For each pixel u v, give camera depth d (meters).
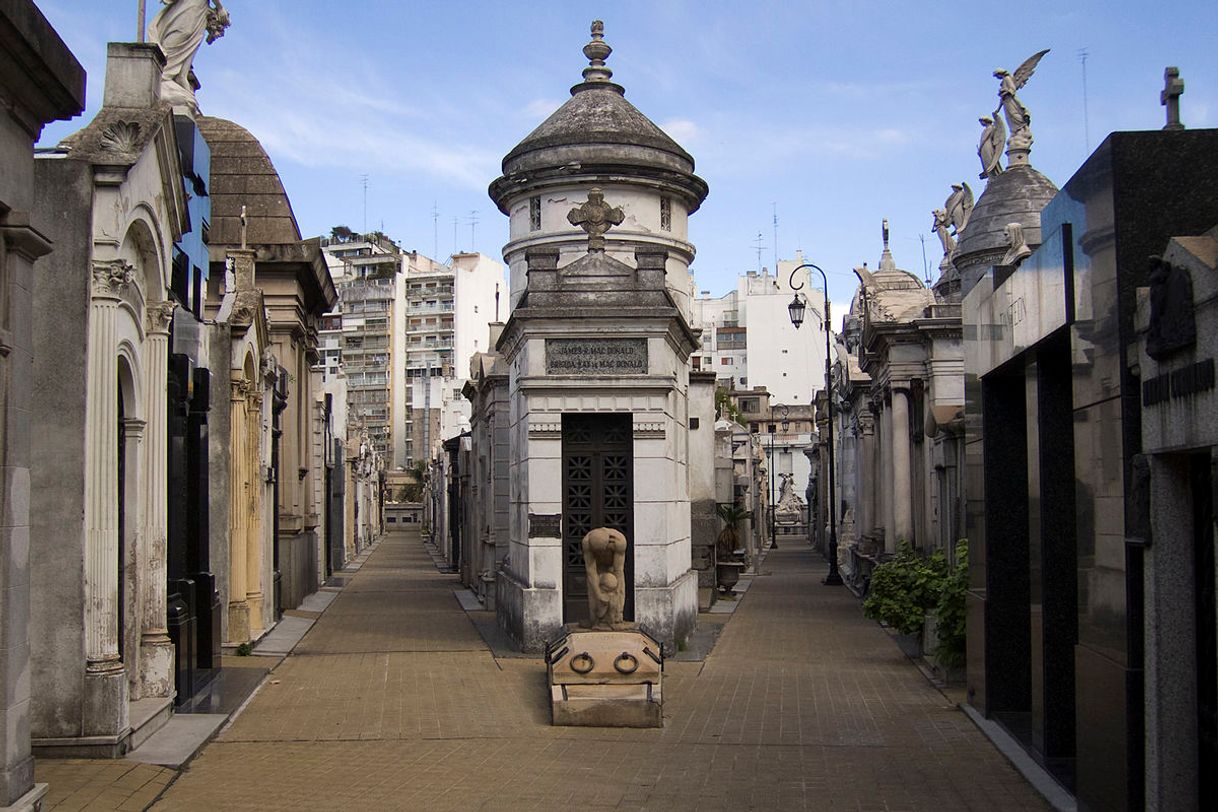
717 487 35.22
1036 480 10.83
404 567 46.03
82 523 10.29
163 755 10.61
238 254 19.70
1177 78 8.48
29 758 8.03
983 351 12.90
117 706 10.41
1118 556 7.87
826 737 11.97
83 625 10.31
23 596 7.96
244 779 10.01
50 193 10.30
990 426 12.86
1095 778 8.38
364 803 9.22
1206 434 6.50
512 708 13.45
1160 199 7.89
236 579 18.70
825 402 51.97
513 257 26.45
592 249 18.28
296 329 26.53
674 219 26.20
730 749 11.40
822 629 22.27
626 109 26.11
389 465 109.81
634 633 12.90
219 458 18.48
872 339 27.66
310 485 30.16
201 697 13.91
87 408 10.37
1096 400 8.42
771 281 104.50
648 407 17.83
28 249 7.98
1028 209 23.70
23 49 7.53
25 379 8.01
